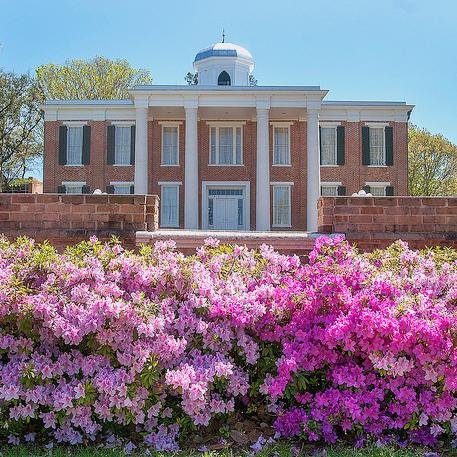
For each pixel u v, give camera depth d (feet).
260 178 99.45
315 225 98.53
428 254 20.57
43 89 151.43
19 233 24.11
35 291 15.76
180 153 110.63
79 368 14.58
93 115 110.22
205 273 16.15
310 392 15.62
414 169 172.14
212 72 124.88
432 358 13.89
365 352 14.73
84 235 24.12
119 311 14.01
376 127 110.63
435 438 14.15
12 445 14.19
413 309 15.10
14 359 14.62
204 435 15.03
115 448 13.61
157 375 13.78
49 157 109.91
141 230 24.47
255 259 19.04
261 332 15.89
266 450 13.60
